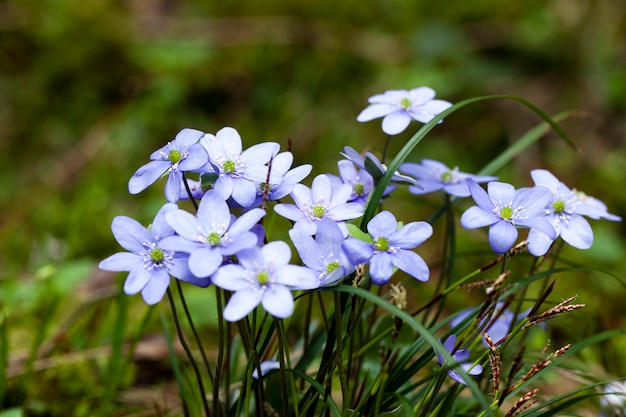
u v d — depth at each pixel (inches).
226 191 15.2
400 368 16.1
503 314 18.0
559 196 16.3
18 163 31.7
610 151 32.0
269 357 17.9
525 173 30.8
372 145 31.2
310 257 15.0
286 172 15.8
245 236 14.6
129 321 21.5
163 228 15.3
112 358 19.1
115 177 30.0
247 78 34.3
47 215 27.4
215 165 15.3
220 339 15.7
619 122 33.0
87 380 19.9
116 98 34.2
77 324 21.0
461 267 24.9
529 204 15.5
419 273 15.0
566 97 34.3
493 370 15.4
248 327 15.8
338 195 15.8
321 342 16.9
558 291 23.4
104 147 31.5
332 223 15.1
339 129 31.6
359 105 33.4
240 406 16.0
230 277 14.6
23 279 23.4
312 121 32.3
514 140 32.1
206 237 14.8
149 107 32.8
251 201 15.4
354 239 14.9
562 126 32.9
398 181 16.3
